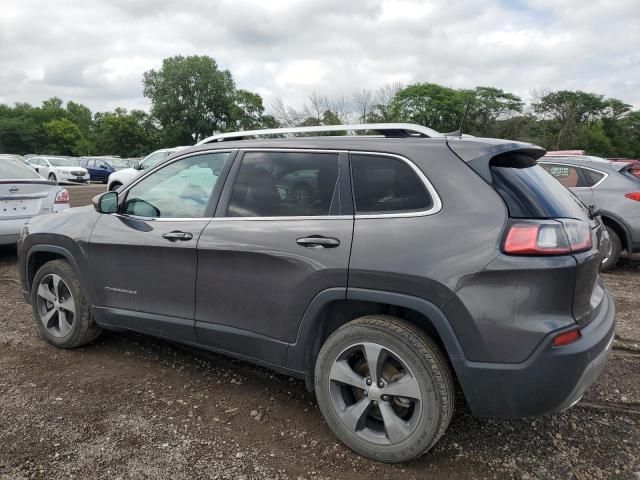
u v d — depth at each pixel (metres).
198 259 3.18
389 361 2.64
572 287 2.30
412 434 2.52
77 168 29.41
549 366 2.24
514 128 52.00
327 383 2.76
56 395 3.34
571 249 2.32
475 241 2.35
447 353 2.48
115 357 3.97
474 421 3.09
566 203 2.67
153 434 2.91
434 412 2.46
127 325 3.66
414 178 2.60
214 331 3.18
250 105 68.31
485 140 2.69
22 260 4.28
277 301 2.88
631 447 2.82
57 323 4.18
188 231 3.24
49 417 3.07
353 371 2.70
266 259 2.89
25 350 4.08
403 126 2.92
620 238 6.94
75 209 4.12
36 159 31.84
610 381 3.62
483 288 2.31
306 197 2.90
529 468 2.63
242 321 3.06
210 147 3.39
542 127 53.69
